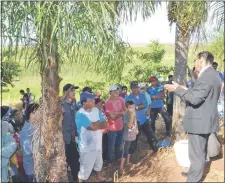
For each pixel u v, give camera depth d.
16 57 3.86
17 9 3.62
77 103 5.60
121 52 4.18
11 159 4.32
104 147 5.81
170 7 5.27
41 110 4.45
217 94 3.86
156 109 7.21
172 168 4.79
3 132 3.88
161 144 6.11
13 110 5.83
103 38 3.76
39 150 4.46
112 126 5.55
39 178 4.47
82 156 4.61
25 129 4.45
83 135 4.56
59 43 3.70
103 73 4.25
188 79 6.02
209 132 3.81
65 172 4.58
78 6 3.73
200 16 5.23
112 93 5.54
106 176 5.11
